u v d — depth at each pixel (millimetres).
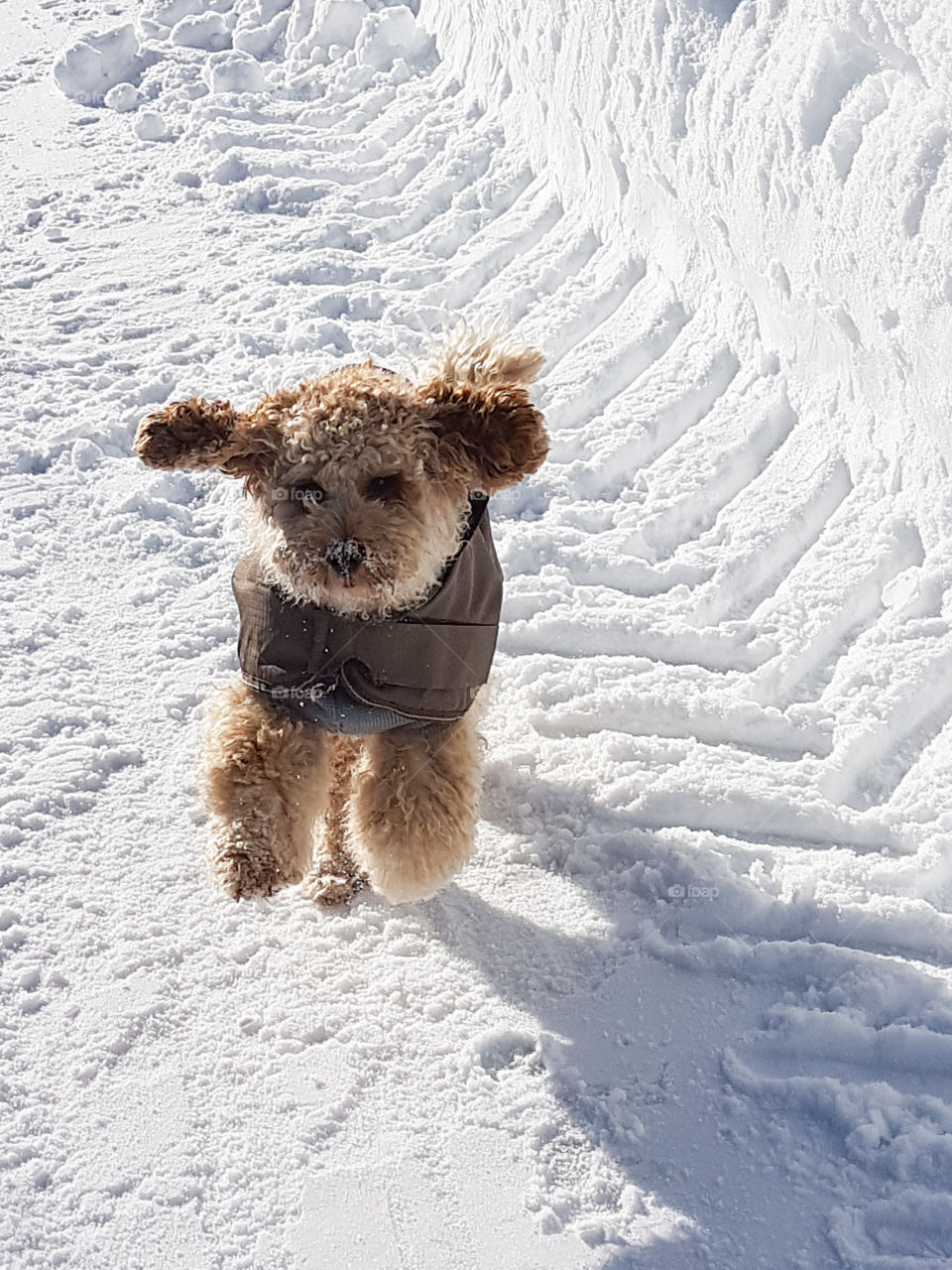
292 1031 999
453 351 1031
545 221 2178
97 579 1541
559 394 1771
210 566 1564
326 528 911
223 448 985
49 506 1670
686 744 1264
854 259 1482
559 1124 926
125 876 1144
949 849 1107
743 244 1696
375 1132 924
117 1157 905
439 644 987
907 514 1420
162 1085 957
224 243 2318
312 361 1922
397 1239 855
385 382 973
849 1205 862
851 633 1374
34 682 1374
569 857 1153
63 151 2752
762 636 1381
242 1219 868
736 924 1076
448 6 2727
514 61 2400
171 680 1380
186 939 1082
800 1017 971
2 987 1031
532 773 1253
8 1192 882
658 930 1074
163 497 1690
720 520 1544
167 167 2633
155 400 1888
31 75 3152
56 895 1121
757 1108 929
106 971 1049
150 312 2117
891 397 1461
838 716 1276
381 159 2523
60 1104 941
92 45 3064
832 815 1168
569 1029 998
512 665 1388
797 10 1654
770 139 1612
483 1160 904
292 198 2430
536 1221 863
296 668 976
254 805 961
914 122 1426
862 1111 912
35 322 2105
